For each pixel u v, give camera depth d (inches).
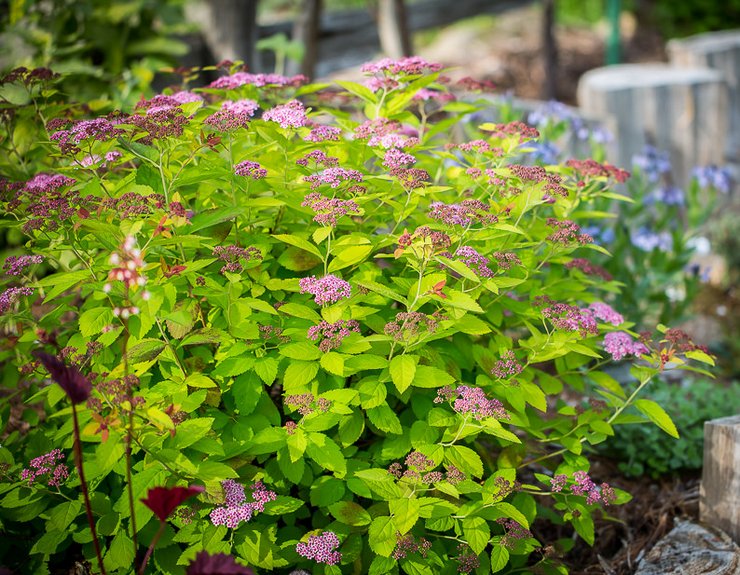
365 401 47.8
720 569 52.7
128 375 45.6
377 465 50.1
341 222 51.1
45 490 48.6
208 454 47.8
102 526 48.1
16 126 57.7
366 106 56.3
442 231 49.7
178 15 86.5
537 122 83.9
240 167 48.8
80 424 47.7
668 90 117.4
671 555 54.6
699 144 121.6
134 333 48.5
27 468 50.5
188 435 46.5
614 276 74.1
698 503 59.8
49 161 59.1
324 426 47.4
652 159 85.9
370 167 59.1
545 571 52.0
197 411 49.6
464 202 49.5
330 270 49.0
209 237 49.8
